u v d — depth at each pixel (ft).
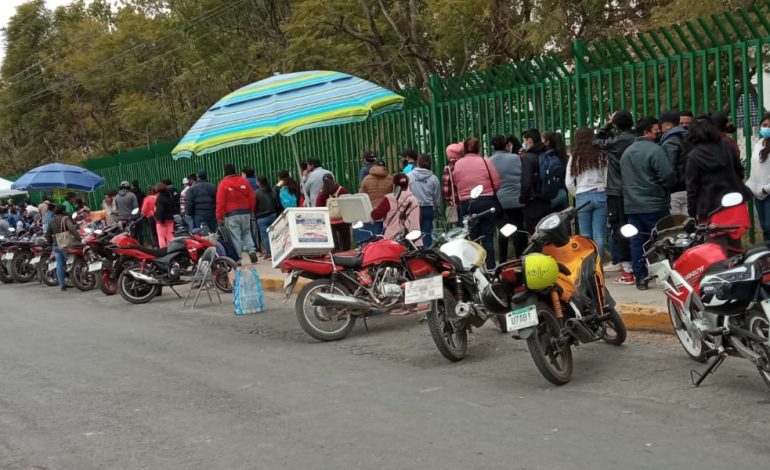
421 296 23.56
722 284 17.47
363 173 43.45
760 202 28.27
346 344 28.19
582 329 21.07
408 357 25.35
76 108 137.18
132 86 119.55
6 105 148.36
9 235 67.36
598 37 59.77
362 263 28.94
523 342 25.93
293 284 29.48
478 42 73.51
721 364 20.97
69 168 67.41
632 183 28.63
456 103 43.01
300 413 19.92
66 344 32.07
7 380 25.96
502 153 34.63
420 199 38.52
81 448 18.42
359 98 32.96
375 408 19.85
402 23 82.58
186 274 43.32
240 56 100.07
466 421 18.21
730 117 31.94
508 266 21.74
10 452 18.48
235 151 68.44
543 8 62.39
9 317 41.39
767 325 17.54
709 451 15.16
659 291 28.40
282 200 52.39
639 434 16.39
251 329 32.81
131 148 127.44
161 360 27.71
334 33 81.25
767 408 17.33
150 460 17.25
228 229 51.80
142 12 119.75
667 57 32.99
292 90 32.91
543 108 37.99
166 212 58.08
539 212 32.71
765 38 30.09
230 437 18.39
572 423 17.44
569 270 21.54
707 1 45.03
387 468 15.64
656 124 29.27
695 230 20.84
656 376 20.52
